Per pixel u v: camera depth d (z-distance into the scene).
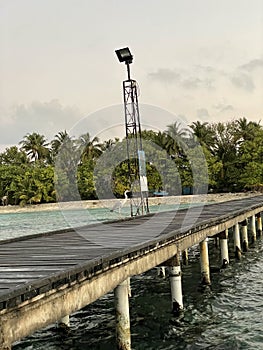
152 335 8.38
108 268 6.33
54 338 8.45
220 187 55.22
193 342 7.98
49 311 4.89
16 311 4.39
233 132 57.97
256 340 8.00
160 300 10.77
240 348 7.64
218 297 10.95
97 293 5.94
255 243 20.28
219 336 8.25
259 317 9.30
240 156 55.28
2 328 4.15
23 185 49.84
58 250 7.84
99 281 6.02
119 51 15.73
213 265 15.23
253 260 15.98
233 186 55.34
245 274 13.63
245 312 9.67
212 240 21.38
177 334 8.41
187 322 9.06
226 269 14.36
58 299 5.05
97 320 9.46
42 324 4.76
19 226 34.66
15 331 4.34
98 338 8.38
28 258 6.96
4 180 52.62
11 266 6.21
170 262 9.27
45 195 49.06
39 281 4.66
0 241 9.27
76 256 6.96
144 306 10.30
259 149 53.94
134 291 11.80
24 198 49.34
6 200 52.25
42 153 60.03
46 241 9.47
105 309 10.24
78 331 8.80
